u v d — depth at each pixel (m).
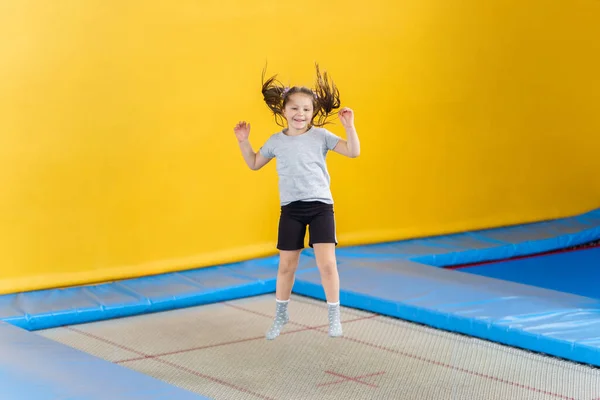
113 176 5.30
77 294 4.99
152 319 4.77
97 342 4.33
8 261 5.00
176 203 5.56
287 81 5.91
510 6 6.96
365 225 6.43
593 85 7.58
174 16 5.42
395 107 6.46
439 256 6.07
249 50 5.73
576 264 6.20
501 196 7.12
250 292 5.26
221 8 5.59
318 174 4.02
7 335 3.90
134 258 5.42
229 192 5.77
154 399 3.08
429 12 6.53
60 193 5.13
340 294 4.96
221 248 5.77
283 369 3.90
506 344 4.24
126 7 5.24
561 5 7.27
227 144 5.73
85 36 5.11
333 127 6.19
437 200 6.76
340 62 6.14
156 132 5.44
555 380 3.75
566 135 7.46
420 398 3.53
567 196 7.53
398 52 6.41
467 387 3.66
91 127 5.20
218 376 3.80
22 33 4.91
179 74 5.48
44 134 5.04
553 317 4.37
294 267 4.09
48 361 3.52
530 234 6.77
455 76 6.73
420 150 6.63
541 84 7.23
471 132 6.88
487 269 6.04
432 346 4.24
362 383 3.71
